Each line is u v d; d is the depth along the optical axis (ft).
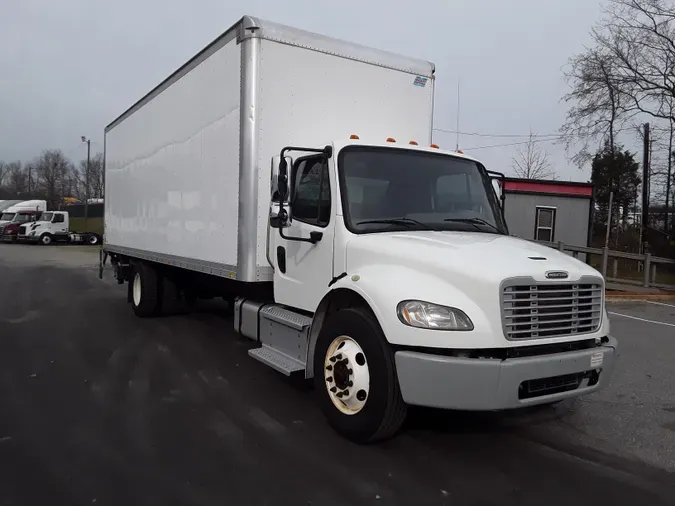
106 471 12.48
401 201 16.51
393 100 21.50
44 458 13.10
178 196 24.70
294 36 19.01
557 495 11.95
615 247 94.73
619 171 121.90
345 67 20.20
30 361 21.83
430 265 13.25
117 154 35.55
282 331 17.80
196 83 22.54
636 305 47.09
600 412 17.69
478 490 12.05
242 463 13.02
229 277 19.80
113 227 36.68
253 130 18.35
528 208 65.72
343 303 15.52
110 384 18.99
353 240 15.15
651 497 11.99
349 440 14.48
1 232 132.87
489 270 12.66
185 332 27.81
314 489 11.84
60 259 84.99
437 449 14.20
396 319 12.77
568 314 13.51
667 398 19.34
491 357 12.53
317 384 15.38
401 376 12.82
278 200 17.74
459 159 18.44
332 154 16.25
